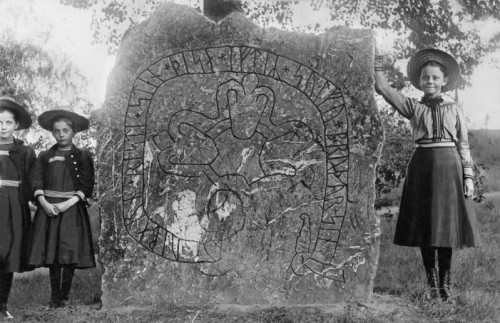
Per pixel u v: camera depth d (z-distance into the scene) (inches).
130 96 184.9
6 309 178.2
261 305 178.7
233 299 180.7
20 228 176.9
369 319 162.7
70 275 182.2
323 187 181.9
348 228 180.7
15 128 188.2
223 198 183.0
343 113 182.4
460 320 165.5
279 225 181.9
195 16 185.0
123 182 183.3
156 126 184.4
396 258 249.4
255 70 184.1
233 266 181.5
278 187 182.7
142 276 181.5
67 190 178.7
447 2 324.5
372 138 181.3
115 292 181.3
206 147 183.9
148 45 185.5
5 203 176.7
